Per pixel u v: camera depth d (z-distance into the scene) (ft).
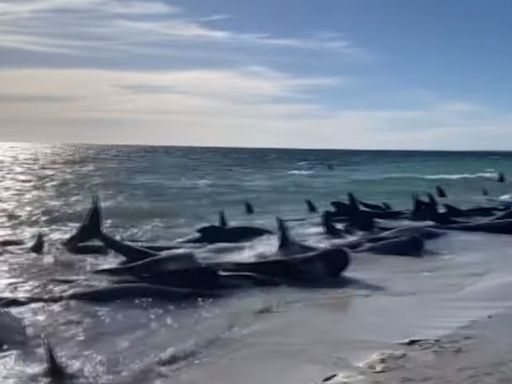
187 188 155.22
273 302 42.78
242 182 181.06
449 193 153.17
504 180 193.36
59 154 586.45
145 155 533.55
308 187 163.84
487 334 32.91
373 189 160.35
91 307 41.14
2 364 29.91
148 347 32.78
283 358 30.27
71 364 29.94
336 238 73.67
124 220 95.81
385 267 56.29
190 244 66.90
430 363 27.94
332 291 46.19
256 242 66.90
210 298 43.93
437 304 41.16
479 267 56.44
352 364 28.66
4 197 131.13
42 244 63.98
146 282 47.03
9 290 45.96
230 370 28.86
